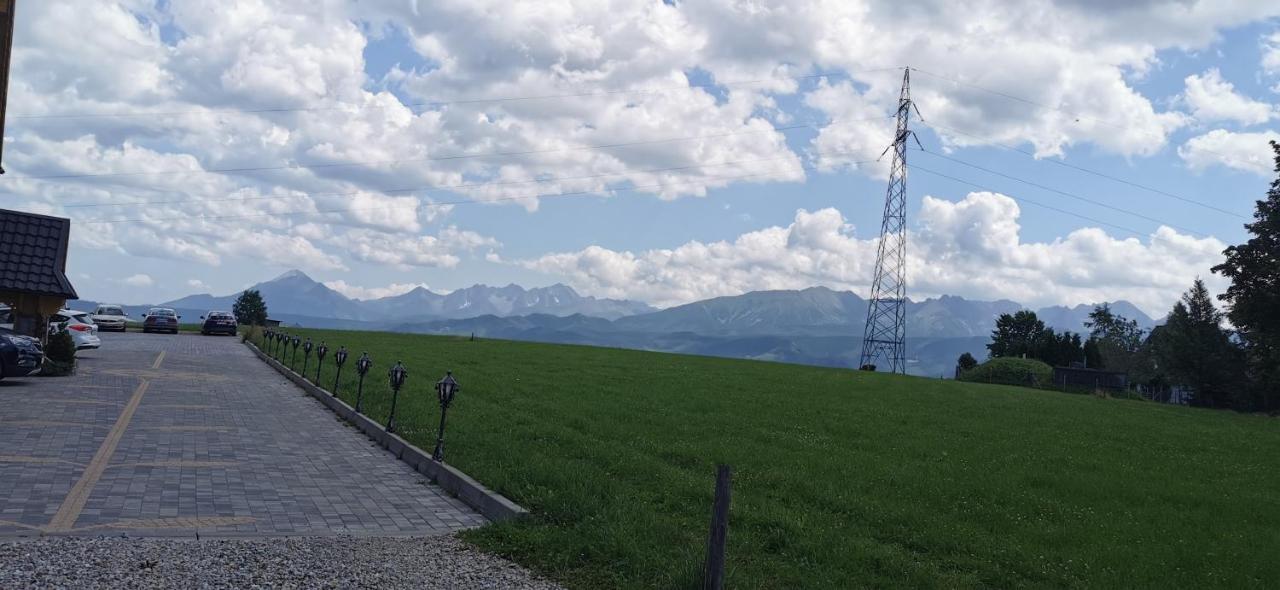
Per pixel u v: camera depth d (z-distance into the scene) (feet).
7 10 81.05
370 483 40.01
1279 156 181.78
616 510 31.17
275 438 52.75
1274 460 67.46
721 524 21.48
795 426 68.44
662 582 23.77
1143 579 28.14
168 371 95.86
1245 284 184.03
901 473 46.70
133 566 22.86
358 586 22.53
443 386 43.19
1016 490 43.70
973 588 26.37
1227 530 37.29
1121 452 65.10
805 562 27.14
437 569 24.81
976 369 230.48
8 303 88.28
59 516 29.30
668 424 64.28
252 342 158.61
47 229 95.45
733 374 132.77
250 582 22.20
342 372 101.19
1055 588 26.91
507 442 48.83
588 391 89.45
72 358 85.97
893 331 276.82
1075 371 219.41
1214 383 231.50
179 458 43.04
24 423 50.88
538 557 26.48
